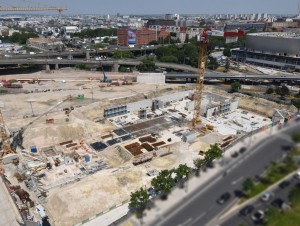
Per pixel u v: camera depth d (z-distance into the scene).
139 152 96.56
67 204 67.00
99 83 177.88
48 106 135.12
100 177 76.88
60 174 84.25
